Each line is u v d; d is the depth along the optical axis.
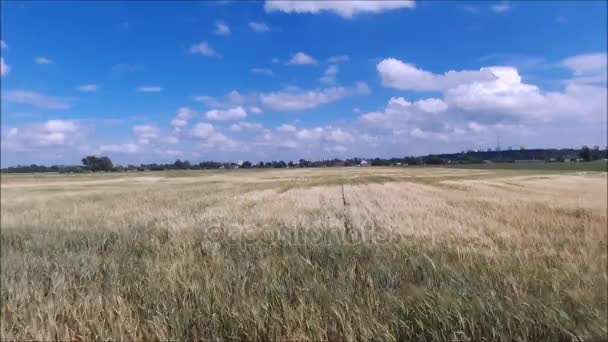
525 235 10.24
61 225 13.20
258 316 5.21
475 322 5.20
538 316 5.32
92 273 7.35
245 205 19.12
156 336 5.01
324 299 5.80
